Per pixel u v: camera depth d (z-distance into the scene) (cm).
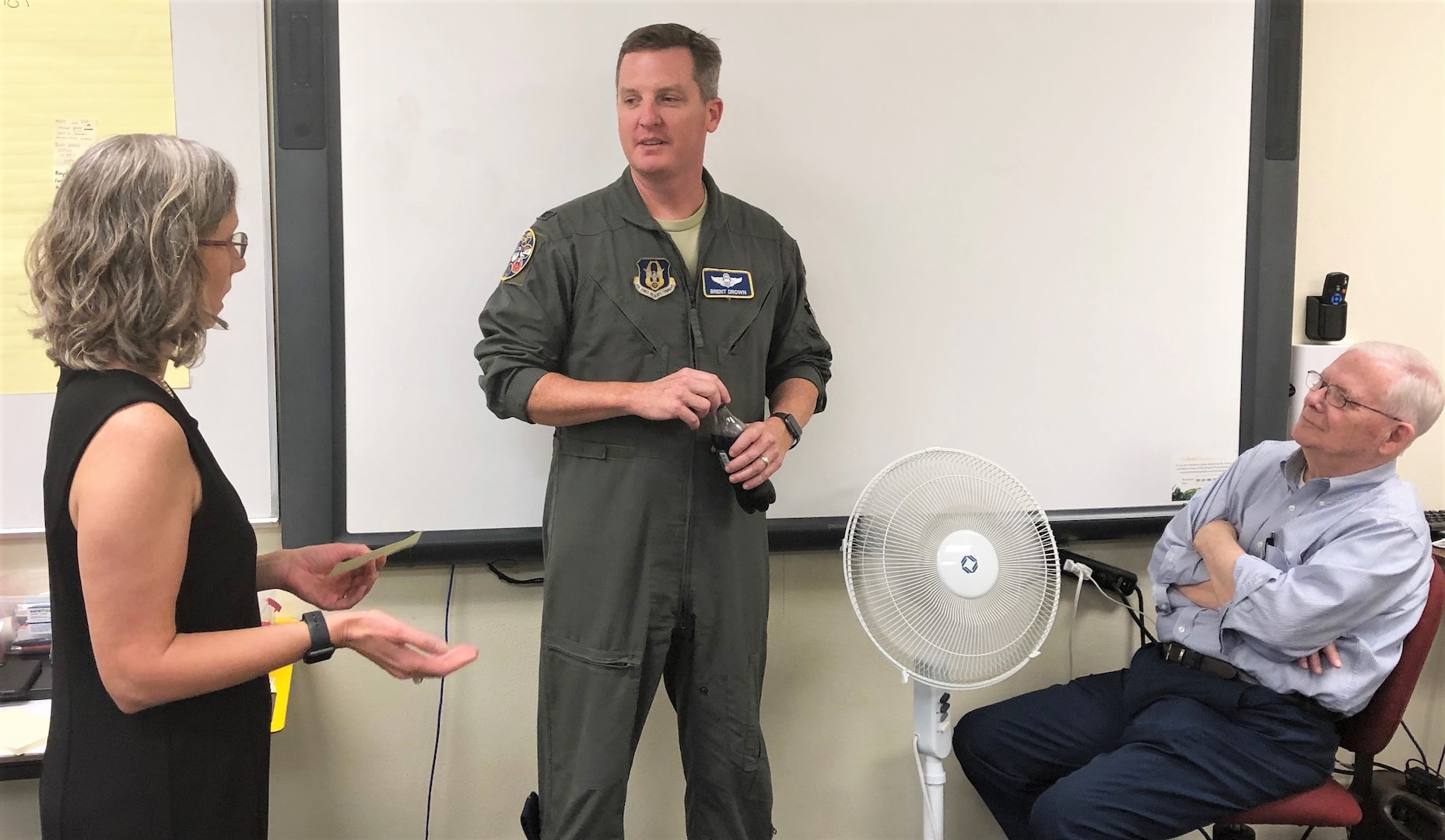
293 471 156
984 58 171
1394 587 136
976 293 175
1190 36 175
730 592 133
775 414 136
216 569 90
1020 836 165
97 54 148
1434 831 170
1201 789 140
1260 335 182
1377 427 137
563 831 130
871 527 137
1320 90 184
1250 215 180
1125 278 179
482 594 167
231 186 90
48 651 144
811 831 183
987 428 178
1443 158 189
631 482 128
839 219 170
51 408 152
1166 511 183
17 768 121
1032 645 137
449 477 161
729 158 166
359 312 156
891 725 183
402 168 156
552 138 160
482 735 170
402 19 153
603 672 129
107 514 78
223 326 94
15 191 148
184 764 88
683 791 176
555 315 130
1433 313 192
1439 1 185
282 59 150
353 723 166
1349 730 148
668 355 130
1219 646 150
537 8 157
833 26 166
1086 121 175
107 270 81
